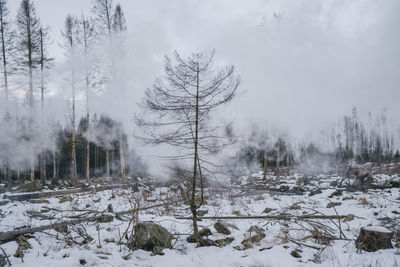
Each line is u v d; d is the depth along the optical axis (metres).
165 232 6.23
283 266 4.48
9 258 4.92
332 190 14.75
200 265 4.70
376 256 4.67
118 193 14.18
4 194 14.48
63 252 5.17
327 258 4.80
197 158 6.12
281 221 8.01
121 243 6.13
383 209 9.28
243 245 5.91
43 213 9.52
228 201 11.66
